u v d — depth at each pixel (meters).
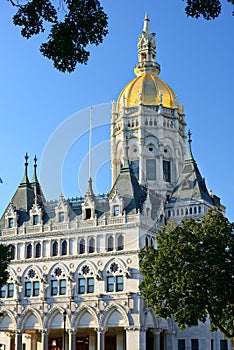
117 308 104.81
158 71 150.88
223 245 76.69
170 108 140.75
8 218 119.81
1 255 79.75
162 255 77.44
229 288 74.31
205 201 118.81
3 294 115.25
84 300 107.75
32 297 112.50
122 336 109.19
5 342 119.06
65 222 113.44
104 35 28.47
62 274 111.44
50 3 27.64
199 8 27.41
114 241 108.25
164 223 117.94
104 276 107.50
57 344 115.88
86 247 110.50
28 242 116.06
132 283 104.69
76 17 27.94
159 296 77.25
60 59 28.62
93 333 111.69
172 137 139.00
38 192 129.00
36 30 28.11
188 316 76.19
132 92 142.00
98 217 112.25
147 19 155.50
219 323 80.75
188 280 73.62
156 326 107.06
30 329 111.44
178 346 111.62
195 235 77.88
